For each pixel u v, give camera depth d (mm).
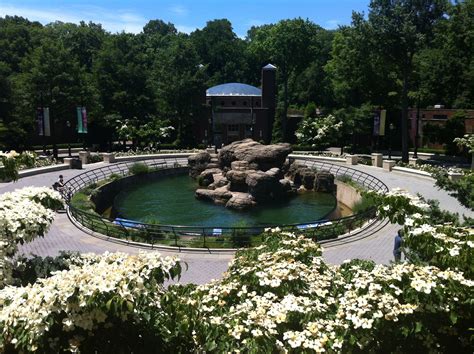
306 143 68812
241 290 6945
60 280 5465
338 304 6340
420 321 5488
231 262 8430
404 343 5848
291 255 7832
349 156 49875
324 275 7598
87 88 61250
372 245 20812
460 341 6289
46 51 57125
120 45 70750
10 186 34594
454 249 6395
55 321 5281
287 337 5430
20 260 7891
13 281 7188
